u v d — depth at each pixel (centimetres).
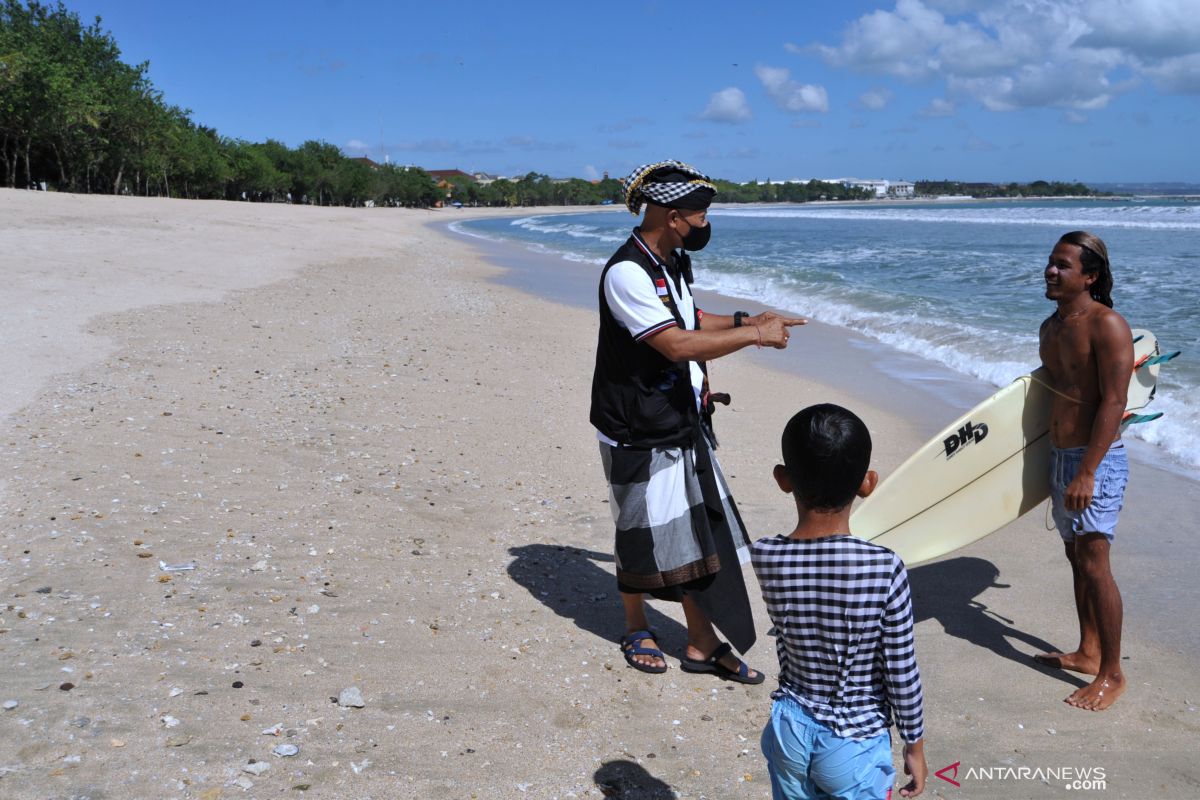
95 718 274
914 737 188
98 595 359
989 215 4747
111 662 308
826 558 185
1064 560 452
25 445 547
